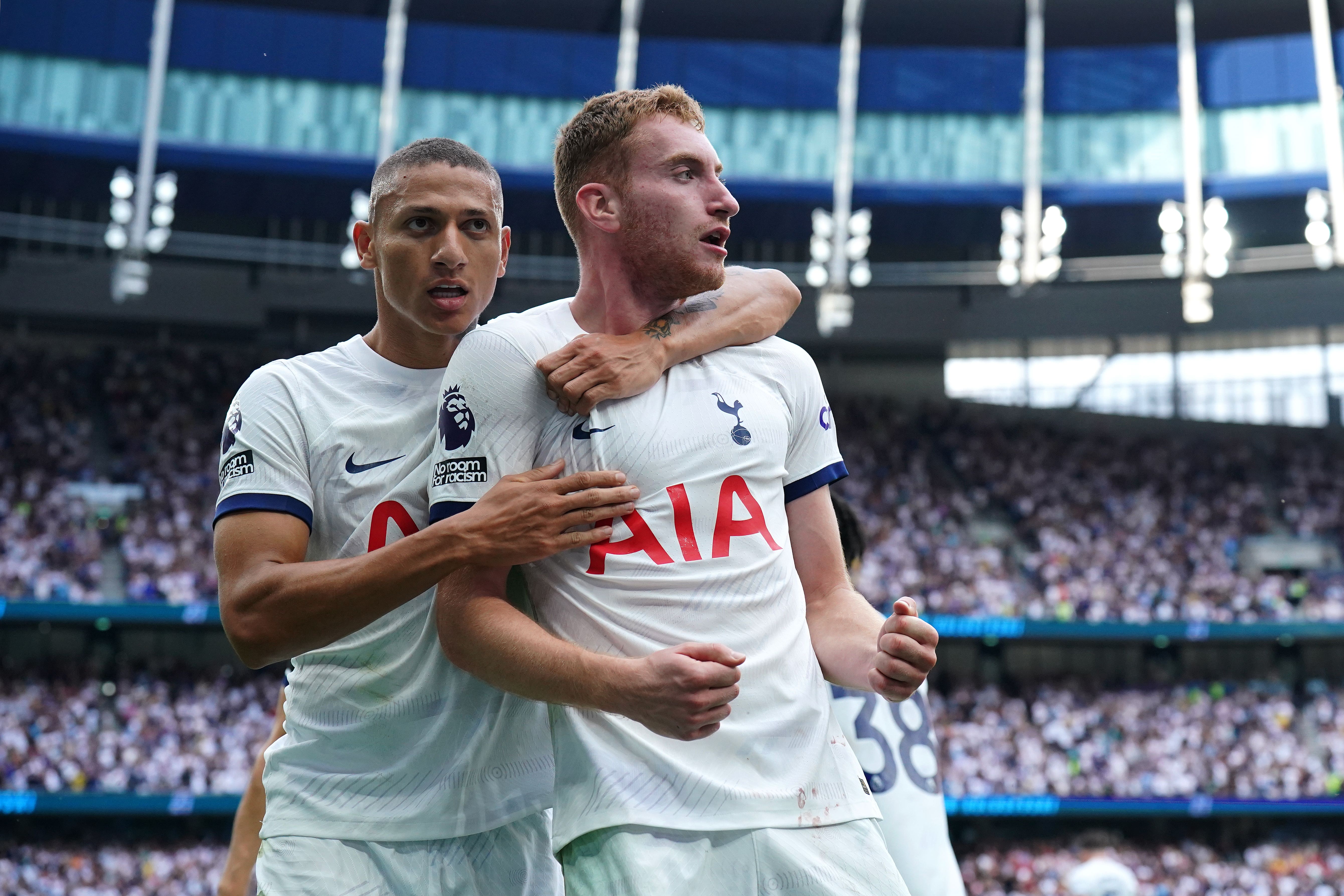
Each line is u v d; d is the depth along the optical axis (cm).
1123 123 2655
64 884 2056
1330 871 2305
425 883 289
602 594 239
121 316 2809
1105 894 683
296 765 302
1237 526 2767
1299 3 2638
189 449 2634
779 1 2712
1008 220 2698
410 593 245
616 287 259
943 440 2994
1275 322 2947
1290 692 2556
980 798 2291
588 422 247
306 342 2938
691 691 210
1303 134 2584
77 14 2423
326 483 300
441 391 262
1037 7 2633
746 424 252
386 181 300
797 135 2680
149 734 2214
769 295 276
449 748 289
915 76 2677
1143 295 3005
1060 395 3127
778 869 228
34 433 2550
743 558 243
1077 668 2652
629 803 228
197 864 2136
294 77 2552
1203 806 2308
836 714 377
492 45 2628
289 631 262
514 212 2720
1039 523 2773
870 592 2525
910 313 3075
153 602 2266
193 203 2641
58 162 2455
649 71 2672
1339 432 2991
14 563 2262
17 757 2108
